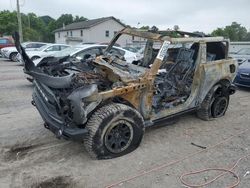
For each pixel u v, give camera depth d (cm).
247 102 799
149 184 375
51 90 430
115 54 616
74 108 392
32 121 608
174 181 382
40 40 7550
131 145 460
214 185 373
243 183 378
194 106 568
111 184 375
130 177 391
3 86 992
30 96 838
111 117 417
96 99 404
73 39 5062
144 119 477
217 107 628
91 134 411
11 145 488
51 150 469
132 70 498
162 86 546
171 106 529
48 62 532
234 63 635
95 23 5066
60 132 407
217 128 577
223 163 431
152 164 426
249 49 1359
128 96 446
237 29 5722
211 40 577
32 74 442
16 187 368
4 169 409
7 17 5694
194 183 378
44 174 397
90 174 397
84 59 573
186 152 467
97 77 466
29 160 436
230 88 639
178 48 601
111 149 434
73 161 433
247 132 558
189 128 573
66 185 373
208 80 572
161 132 550
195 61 568
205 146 490
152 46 545
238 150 476
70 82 416
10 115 651
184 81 572
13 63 1925
